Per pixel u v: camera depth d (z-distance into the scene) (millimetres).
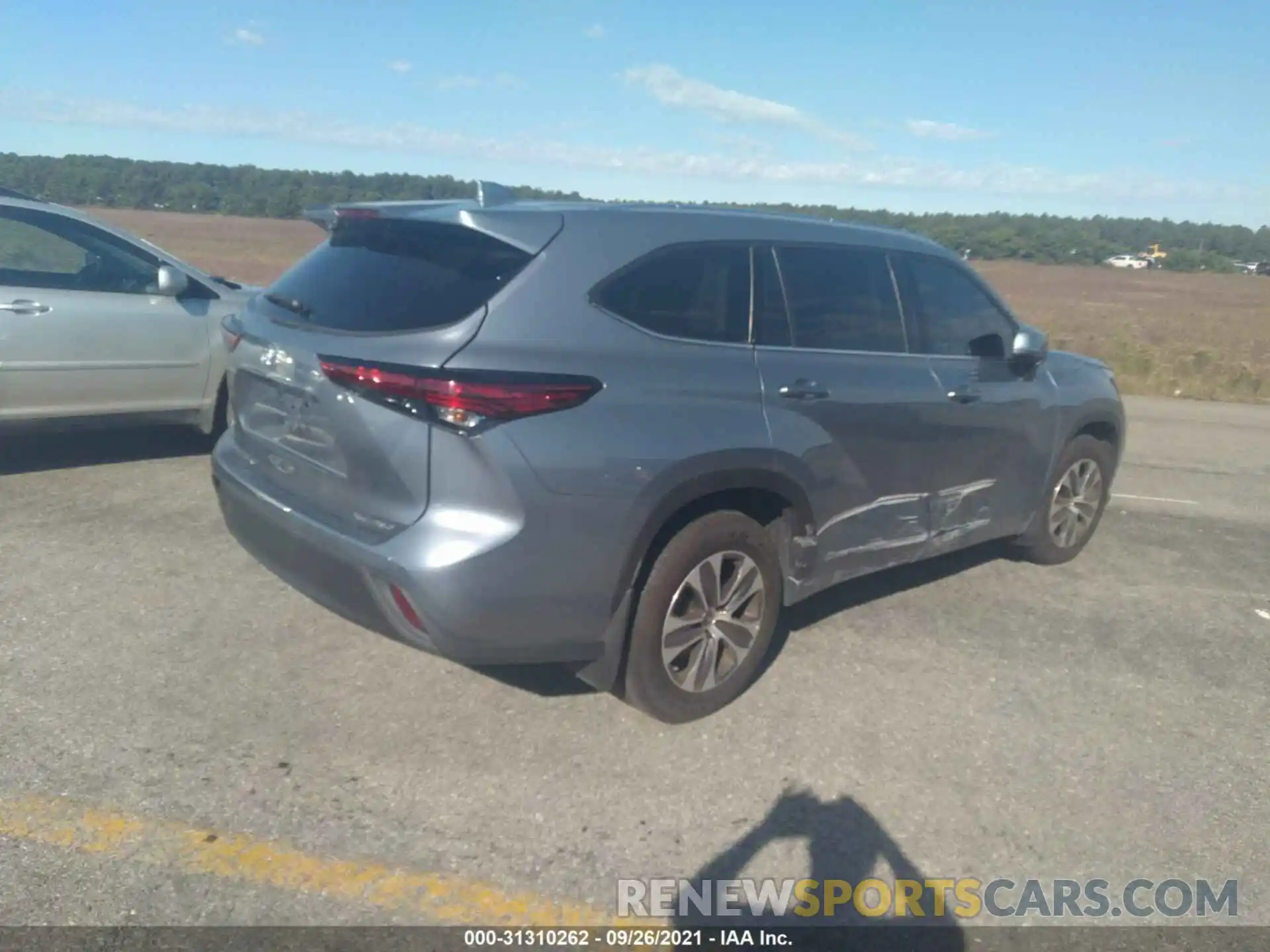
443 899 3229
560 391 3689
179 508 6633
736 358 4270
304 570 3961
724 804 3812
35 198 7281
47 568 5516
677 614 4188
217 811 3561
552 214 3994
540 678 4645
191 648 4719
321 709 4266
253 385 4312
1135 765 4293
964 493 5504
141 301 7324
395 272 3967
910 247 5285
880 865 3537
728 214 4508
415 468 3623
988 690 4863
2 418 6793
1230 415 14758
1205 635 5762
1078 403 6277
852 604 5824
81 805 3541
